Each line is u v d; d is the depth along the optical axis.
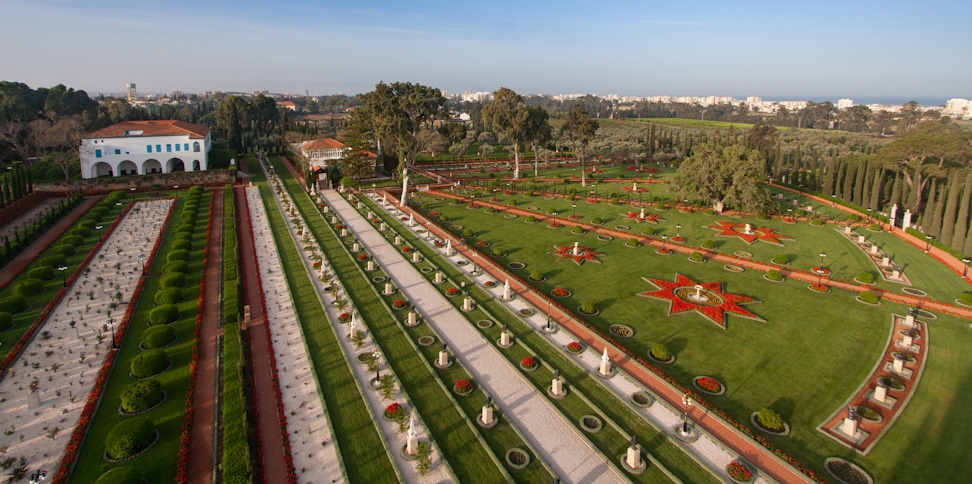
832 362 32.06
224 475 21.81
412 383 29.84
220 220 69.06
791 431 25.58
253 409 26.70
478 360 32.44
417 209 75.94
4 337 35.12
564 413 26.95
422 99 69.25
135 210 75.44
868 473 22.75
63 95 132.12
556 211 73.75
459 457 23.78
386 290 42.94
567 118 92.75
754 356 32.78
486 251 55.47
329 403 27.88
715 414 26.34
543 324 37.22
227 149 144.12
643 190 89.88
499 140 161.38
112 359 31.94
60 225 65.62
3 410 27.03
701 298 41.44
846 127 199.50
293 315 38.84
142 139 98.62
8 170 91.44
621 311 39.50
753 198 67.56
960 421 26.33
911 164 68.81
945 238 56.47
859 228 65.69
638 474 22.73
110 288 44.41
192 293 43.16
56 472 22.66
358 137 90.50
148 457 23.73
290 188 94.25
